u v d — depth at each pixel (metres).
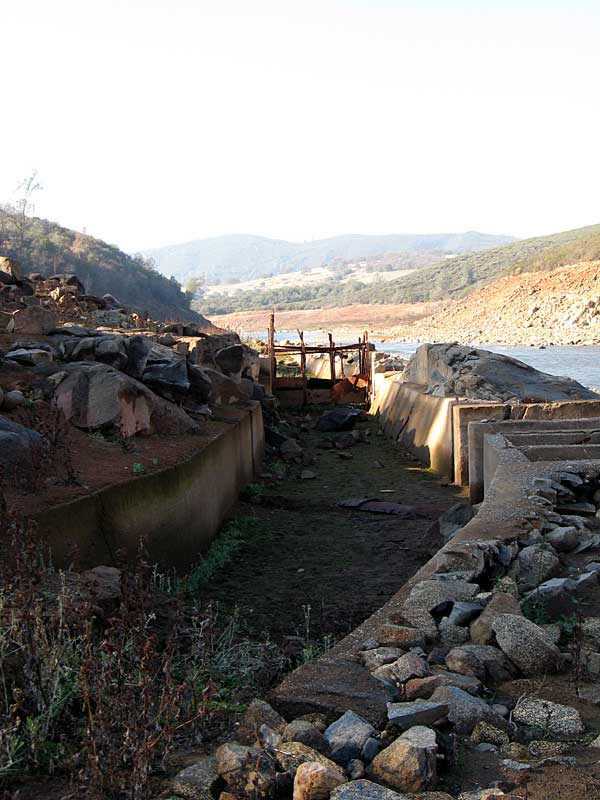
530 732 4.12
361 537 11.08
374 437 20.83
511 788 3.56
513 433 11.91
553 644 4.95
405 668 4.68
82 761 3.82
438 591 5.84
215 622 7.05
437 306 197.38
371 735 3.95
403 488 14.39
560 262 128.62
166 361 13.08
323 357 33.41
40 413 9.74
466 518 10.32
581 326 89.38
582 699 4.49
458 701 4.24
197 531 10.20
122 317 20.28
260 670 5.70
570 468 9.56
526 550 6.70
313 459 17.39
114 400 10.77
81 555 7.31
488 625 5.21
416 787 3.57
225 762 3.72
